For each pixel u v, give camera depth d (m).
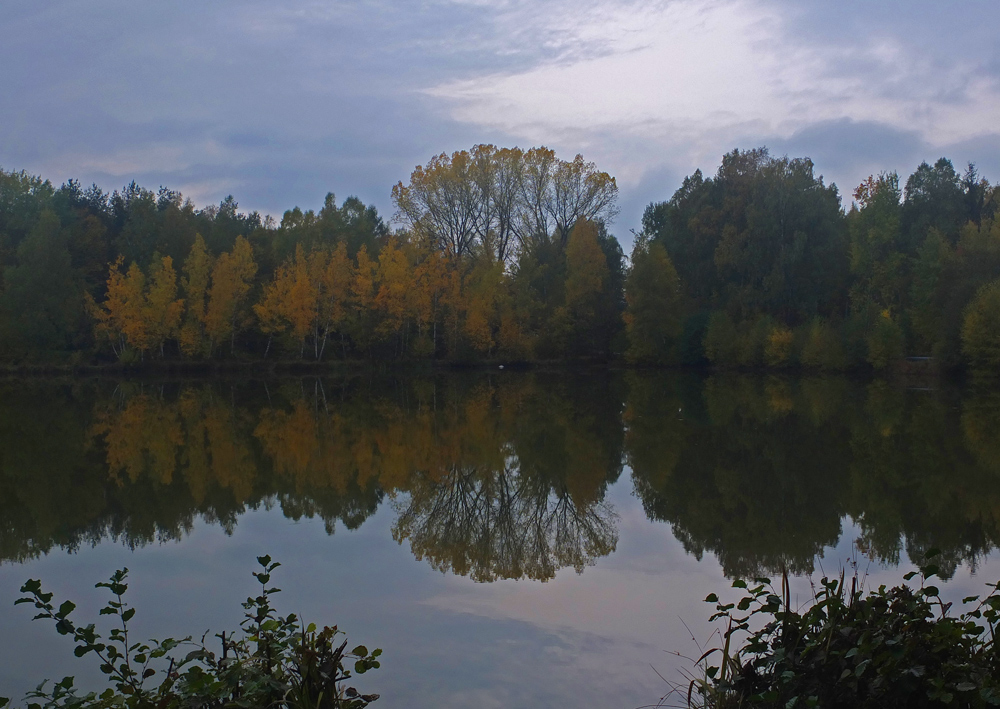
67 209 60.16
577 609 8.70
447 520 13.21
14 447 21.48
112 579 4.96
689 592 9.30
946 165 55.25
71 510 14.13
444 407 30.98
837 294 55.09
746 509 13.59
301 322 53.41
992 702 4.13
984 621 7.76
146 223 59.97
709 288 59.59
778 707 4.79
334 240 64.81
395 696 6.55
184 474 17.53
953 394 34.19
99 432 24.42
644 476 16.75
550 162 60.00
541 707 6.35
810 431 22.70
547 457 19.23
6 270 49.97
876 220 53.91
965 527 12.08
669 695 6.44
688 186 65.00
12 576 10.29
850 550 10.96
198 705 4.50
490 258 57.34
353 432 23.84
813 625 4.94
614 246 62.69
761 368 51.59
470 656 7.40
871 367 46.56
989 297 39.12
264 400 35.00
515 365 58.09
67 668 7.36
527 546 11.57
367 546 11.62
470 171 58.53
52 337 50.22
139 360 51.44
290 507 14.30
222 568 10.51
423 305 55.88
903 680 4.38
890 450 19.22
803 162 57.81
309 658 4.96
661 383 43.00
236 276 52.62
